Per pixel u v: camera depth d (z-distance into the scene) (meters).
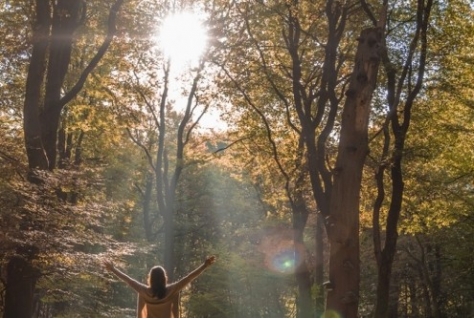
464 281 36.62
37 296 26.50
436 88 22.38
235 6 27.28
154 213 51.44
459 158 24.95
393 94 19.22
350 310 13.91
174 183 35.50
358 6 22.86
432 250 44.31
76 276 17.33
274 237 37.91
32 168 17.17
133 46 30.58
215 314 36.44
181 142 35.62
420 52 20.41
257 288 37.28
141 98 34.38
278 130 30.66
